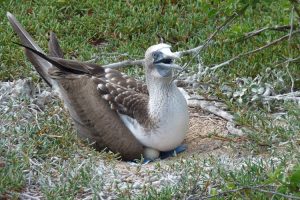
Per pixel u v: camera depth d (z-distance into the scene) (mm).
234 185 9266
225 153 10555
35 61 11633
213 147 10766
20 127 10742
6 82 12070
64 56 13000
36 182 9852
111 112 10688
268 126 10875
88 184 9703
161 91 10422
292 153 10109
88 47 13242
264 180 9391
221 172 9688
